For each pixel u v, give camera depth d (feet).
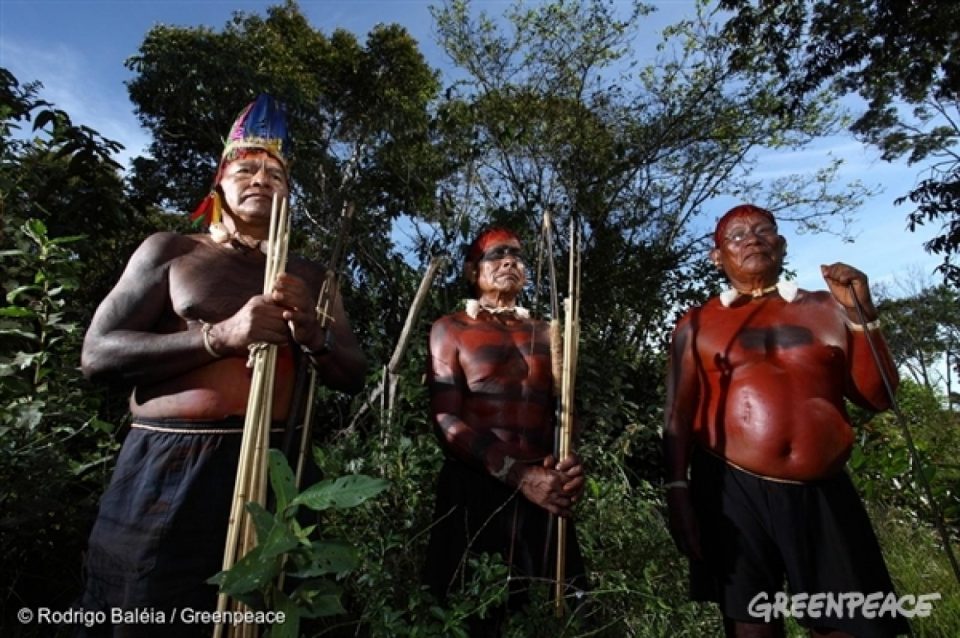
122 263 18.15
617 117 29.12
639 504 12.67
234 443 6.89
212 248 7.67
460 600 7.64
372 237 18.69
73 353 10.87
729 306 8.69
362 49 37.14
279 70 30.89
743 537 7.71
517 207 20.92
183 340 6.59
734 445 7.93
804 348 8.01
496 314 10.34
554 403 9.80
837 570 7.41
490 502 9.25
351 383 7.77
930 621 10.05
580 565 9.36
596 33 28.48
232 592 4.73
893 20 29.25
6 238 11.13
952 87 32.17
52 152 17.78
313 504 5.30
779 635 7.72
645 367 21.62
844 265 7.68
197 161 30.14
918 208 32.22
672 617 9.42
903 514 14.69
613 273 22.74
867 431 18.35
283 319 6.50
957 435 20.17
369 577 7.75
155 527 6.45
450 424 9.34
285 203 6.85
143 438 6.86
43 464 8.82
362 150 23.45
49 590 9.63
